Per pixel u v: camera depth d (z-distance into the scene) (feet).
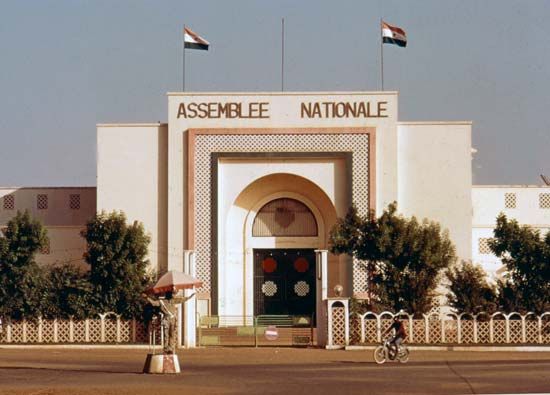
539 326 150.51
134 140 192.95
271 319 172.76
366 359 132.16
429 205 190.39
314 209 197.36
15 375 108.06
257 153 190.39
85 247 200.13
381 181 190.08
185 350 147.74
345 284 188.24
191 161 190.08
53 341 155.84
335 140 190.29
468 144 190.80
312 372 111.04
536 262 157.58
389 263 162.91
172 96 191.52
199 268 189.16
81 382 100.32
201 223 189.98
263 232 198.08
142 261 167.32
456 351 146.61
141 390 92.53
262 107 191.21
